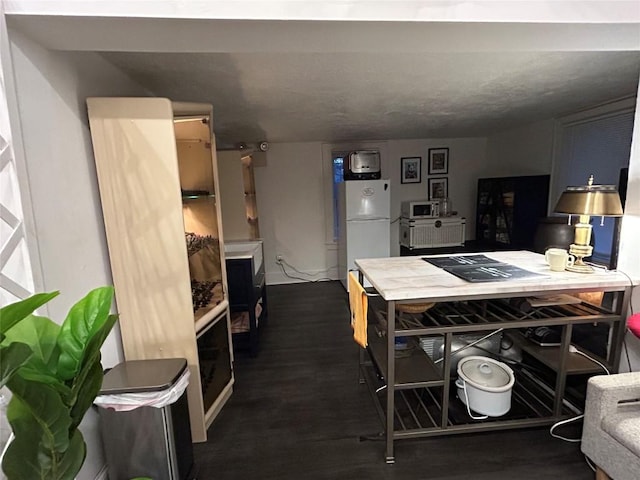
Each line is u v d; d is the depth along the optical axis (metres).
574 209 1.72
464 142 5.33
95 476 1.48
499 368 1.91
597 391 1.40
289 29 1.23
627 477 1.28
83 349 0.90
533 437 1.77
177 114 1.96
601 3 1.24
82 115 1.53
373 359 2.04
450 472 1.57
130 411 1.39
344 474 1.58
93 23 1.14
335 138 4.62
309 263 5.07
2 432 1.03
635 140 1.69
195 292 2.23
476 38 1.36
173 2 1.11
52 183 1.29
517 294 1.63
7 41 1.08
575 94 2.88
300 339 3.07
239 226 3.32
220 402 2.08
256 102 2.68
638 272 1.70
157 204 1.64
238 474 1.60
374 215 4.29
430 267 2.00
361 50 1.44
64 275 1.35
